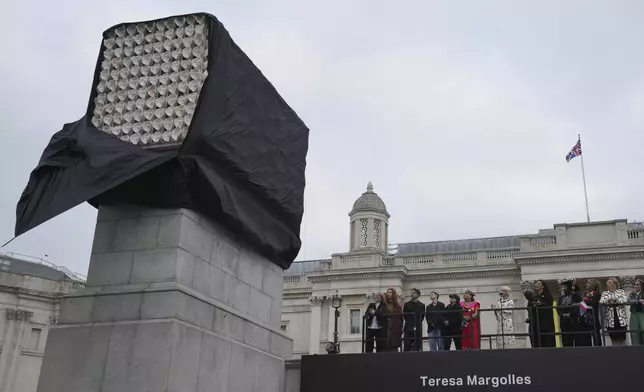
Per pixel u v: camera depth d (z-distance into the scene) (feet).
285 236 42.65
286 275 180.65
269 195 40.68
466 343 43.60
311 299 169.58
